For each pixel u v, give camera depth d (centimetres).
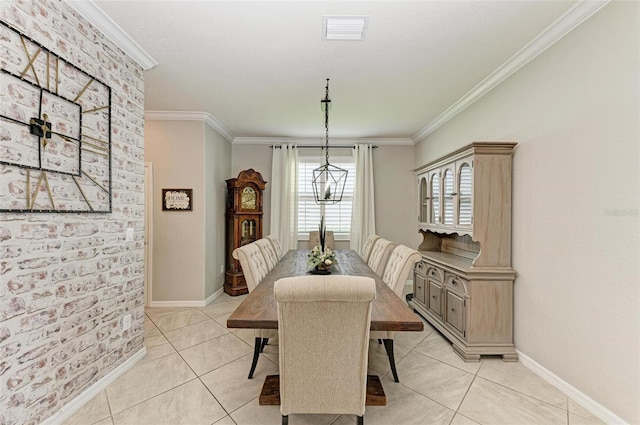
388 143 501
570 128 193
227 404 185
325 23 195
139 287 241
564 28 193
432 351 261
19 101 145
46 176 159
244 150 495
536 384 207
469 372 224
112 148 210
